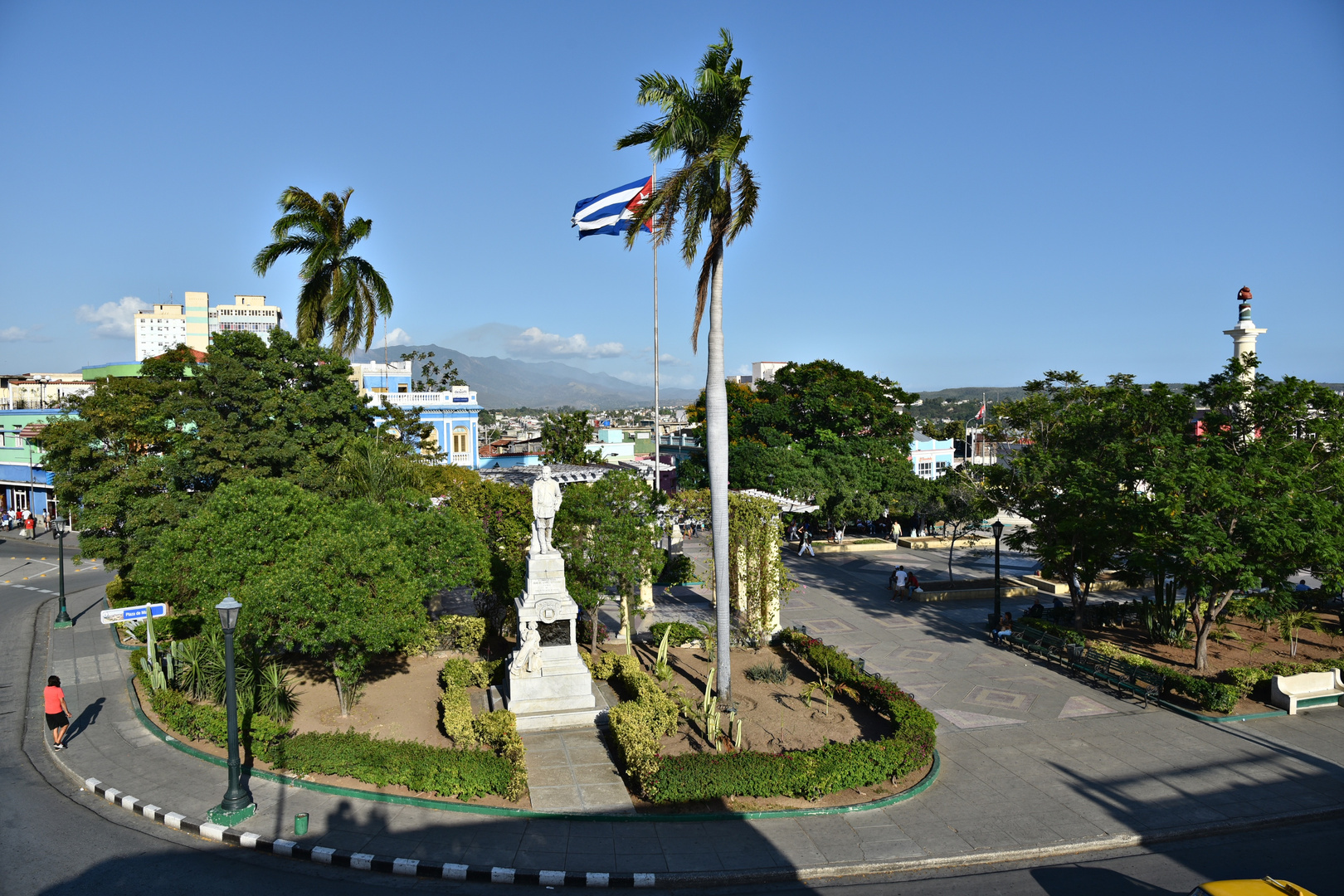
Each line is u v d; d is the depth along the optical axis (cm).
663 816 1391
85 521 2381
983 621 2941
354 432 2898
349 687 1867
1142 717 1952
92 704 1956
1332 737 1825
